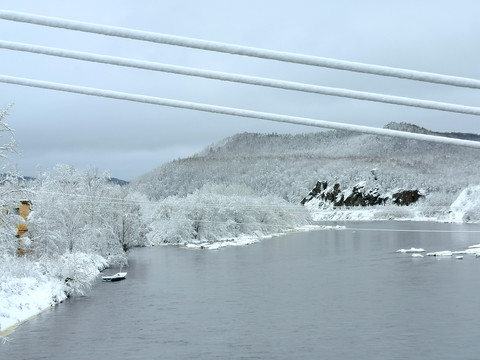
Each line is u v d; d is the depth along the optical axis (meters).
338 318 48.47
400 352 39.03
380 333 43.62
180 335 43.75
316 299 56.00
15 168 50.22
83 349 40.34
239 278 69.19
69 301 55.59
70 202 75.44
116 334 44.09
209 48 6.70
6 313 46.72
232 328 45.75
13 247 56.06
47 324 47.00
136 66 7.17
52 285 56.53
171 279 68.56
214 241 123.75
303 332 44.34
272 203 149.50
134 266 81.31
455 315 48.41
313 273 72.56
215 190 176.88
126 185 99.12
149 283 65.75
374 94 7.01
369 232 145.62
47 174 77.06
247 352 39.59
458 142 7.25
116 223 89.88
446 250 96.31
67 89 7.45
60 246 72.19
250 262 84.69
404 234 135.12
